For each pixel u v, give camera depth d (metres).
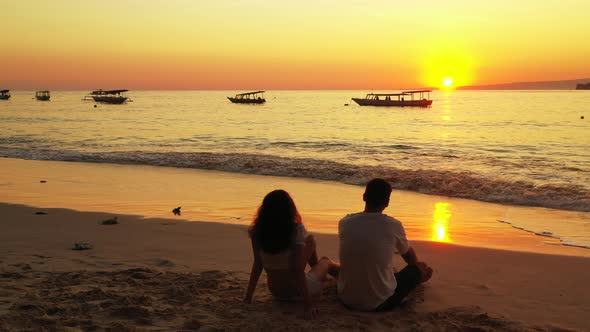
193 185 15.17
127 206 11.66
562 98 158.62
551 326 4.37
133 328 4.16
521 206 12.25
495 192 13.48
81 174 17.53
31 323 4.21
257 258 4.70
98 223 9.30
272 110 90.19
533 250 7.71
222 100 167.25
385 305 4.60
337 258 7.04
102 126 48.59
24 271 5.84
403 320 4.43
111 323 4.26
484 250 7.22
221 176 17.11
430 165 19.56
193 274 5.80
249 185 15.20
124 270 5.87
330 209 11.58
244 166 18.73
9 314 4.37
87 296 4.89
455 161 20.88
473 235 9.01
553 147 27.44
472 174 15.87
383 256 4.50
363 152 25.05
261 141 32.47
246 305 4.78
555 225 9.98
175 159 20.86
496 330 4.21
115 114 74.31
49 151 24.64
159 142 31.94
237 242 7.71
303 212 11.20
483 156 22.77
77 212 10.42
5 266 6.09
